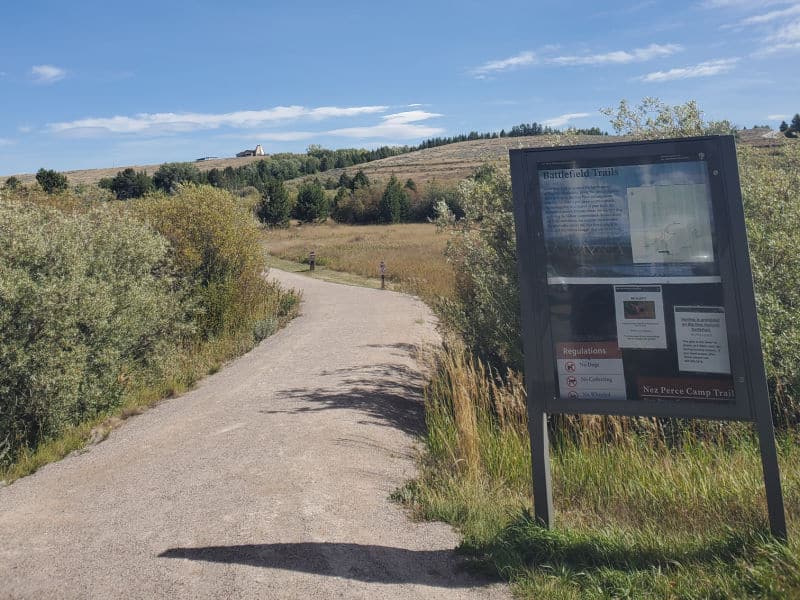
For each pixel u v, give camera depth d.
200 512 4.45
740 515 3.93
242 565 3.62
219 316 13.48
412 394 8.39
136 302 9.21
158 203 14.28
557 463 5.23
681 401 3.58
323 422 6.75
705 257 3.51
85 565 3.76
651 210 3.59
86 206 13.87
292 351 11.55
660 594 3.07
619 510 4.29
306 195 67.94
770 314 5.95
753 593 2.97
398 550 3.80
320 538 3.94
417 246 37.56
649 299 3.62
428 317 15.30
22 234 7.77
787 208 6.45
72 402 7.32
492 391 7.11
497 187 7.70
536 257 3.80
